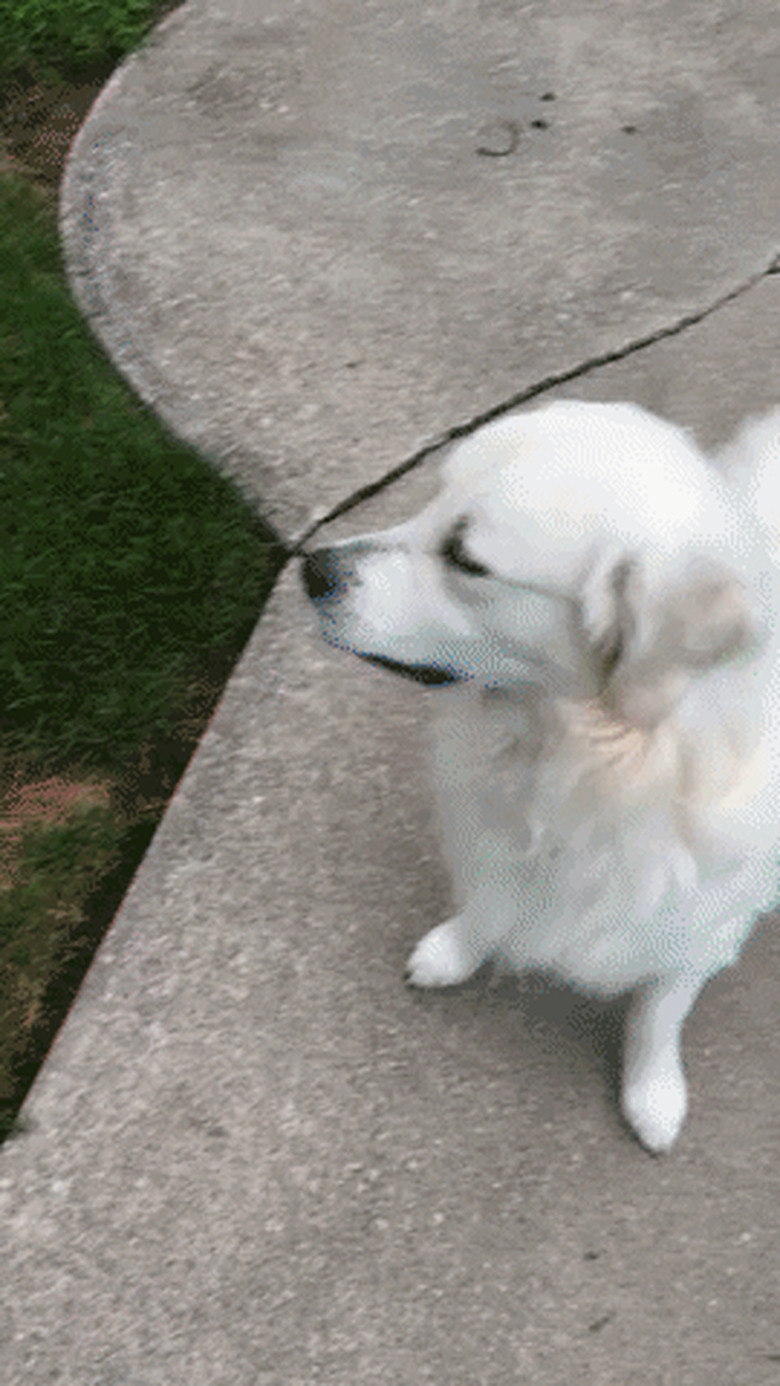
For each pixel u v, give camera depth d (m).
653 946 1.10
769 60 2.03
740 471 1.13
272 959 1.34
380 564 1.06
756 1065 1.30
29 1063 1.29
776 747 0.97
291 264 1.82
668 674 0.90
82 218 1.86
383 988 1.33
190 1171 1.24
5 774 1.44
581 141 1.94
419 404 1.70
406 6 2.08
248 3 2.09
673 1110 1.25
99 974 1.33
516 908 1.16
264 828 1.41
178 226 1.86
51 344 1.71
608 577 0.92
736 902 1.08
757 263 1.82
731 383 1.71
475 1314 1.18
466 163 1.92
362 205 1.88
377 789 1.43
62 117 1.97
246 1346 1.17
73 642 1.51
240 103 1.98
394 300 1.79
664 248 1.84
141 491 1.59
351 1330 1.18
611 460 0.93
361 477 1.64
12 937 1.34
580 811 1.01
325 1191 1.23
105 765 1.45
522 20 2.07
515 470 0.95
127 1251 1.21
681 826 0.97
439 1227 1.22
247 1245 1.21
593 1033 1.31
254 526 1.60
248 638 1.52
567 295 1.79
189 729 1.47
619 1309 1.19
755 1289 1.19
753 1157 1.25
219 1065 1.29
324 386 1.71
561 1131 1.27
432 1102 1.28
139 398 1.70
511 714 1.05
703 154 1.92
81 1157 1.24
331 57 2.03
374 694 1.49
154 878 1.38
